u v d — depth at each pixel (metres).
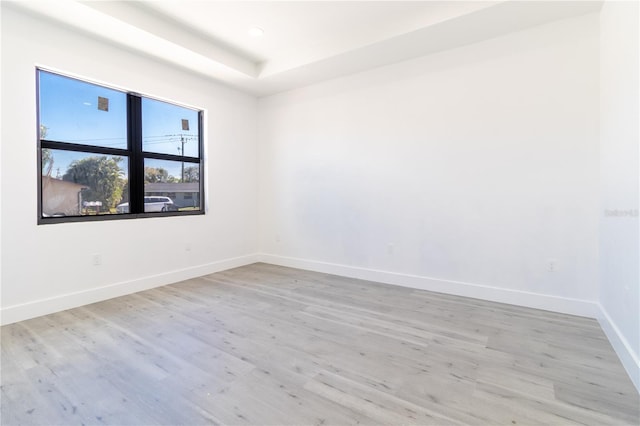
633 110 1.92
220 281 4.04
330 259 4.45
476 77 3.27
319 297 3.39
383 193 3.93
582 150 2.79
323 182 4.48
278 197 4.98
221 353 2.17
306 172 4.65
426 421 1.51
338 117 4.29
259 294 3.50
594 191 2.76
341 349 2.23
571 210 2.86
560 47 2.86
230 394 1.72
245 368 1.98
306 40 3.61
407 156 3.74
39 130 2.93
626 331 2.00
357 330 2.55
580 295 2.84
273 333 2.49
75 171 3.20
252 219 5.13
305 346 2.28
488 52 3.19
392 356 2.13
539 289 3.02
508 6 2.63
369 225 4.07
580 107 2.79
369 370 1.96
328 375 1.90
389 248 3.91
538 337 2.40
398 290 3.64
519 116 3.06
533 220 3.03
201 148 4.42
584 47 2.76
